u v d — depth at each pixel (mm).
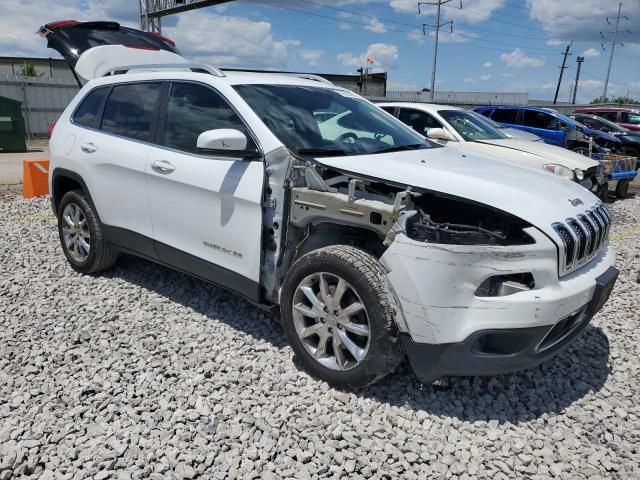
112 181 4480
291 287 3283
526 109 13125
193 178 3809
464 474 2580
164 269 5172
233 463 2594
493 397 3217
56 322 4055
